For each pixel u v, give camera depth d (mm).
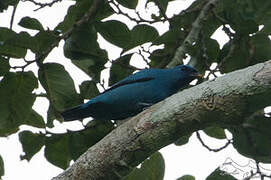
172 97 9602
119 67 12906
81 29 12383
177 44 13086
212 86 9352
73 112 12484
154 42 12852
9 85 12094
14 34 12141
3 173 12742
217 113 9281
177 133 9492
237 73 9305
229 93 9203
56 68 12125
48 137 12570
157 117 9484
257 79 9094
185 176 11180
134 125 9562
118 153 9516
